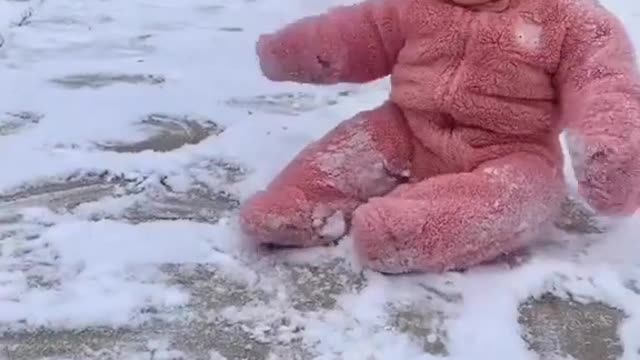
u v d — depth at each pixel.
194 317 1.53
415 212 1.61
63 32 2.75
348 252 1.67
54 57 2.55
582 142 1.60
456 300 1.57
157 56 2.58
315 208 1.70
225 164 1.98
